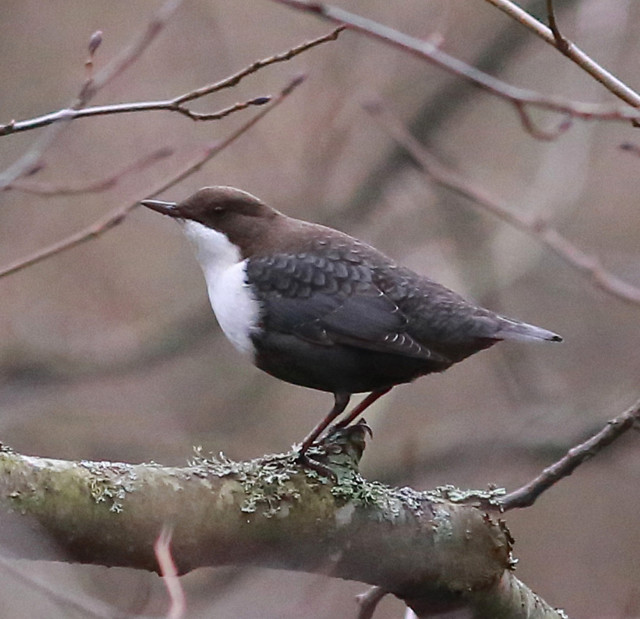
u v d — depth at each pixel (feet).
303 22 45.37
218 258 23.11
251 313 22.29
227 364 47.98
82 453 42.73
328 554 16.34
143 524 14.96
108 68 23.22
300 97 44.50
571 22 43.50
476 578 17.13
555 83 45.03
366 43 44.60
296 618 33.91
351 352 21.76
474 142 48.83
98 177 44.91
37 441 42.73
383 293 21.79
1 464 14.46
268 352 22.49
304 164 43.98
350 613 37.27
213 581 35.35
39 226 46.73
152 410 47.03
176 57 45.91
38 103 45.27
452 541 16.92
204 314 44.73
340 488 16.30
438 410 48.88
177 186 44.57
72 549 14.78
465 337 21.48
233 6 46.06
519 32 43.29
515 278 44.14
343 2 44.96
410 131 44.98
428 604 17.53
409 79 45.03
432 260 46.21
